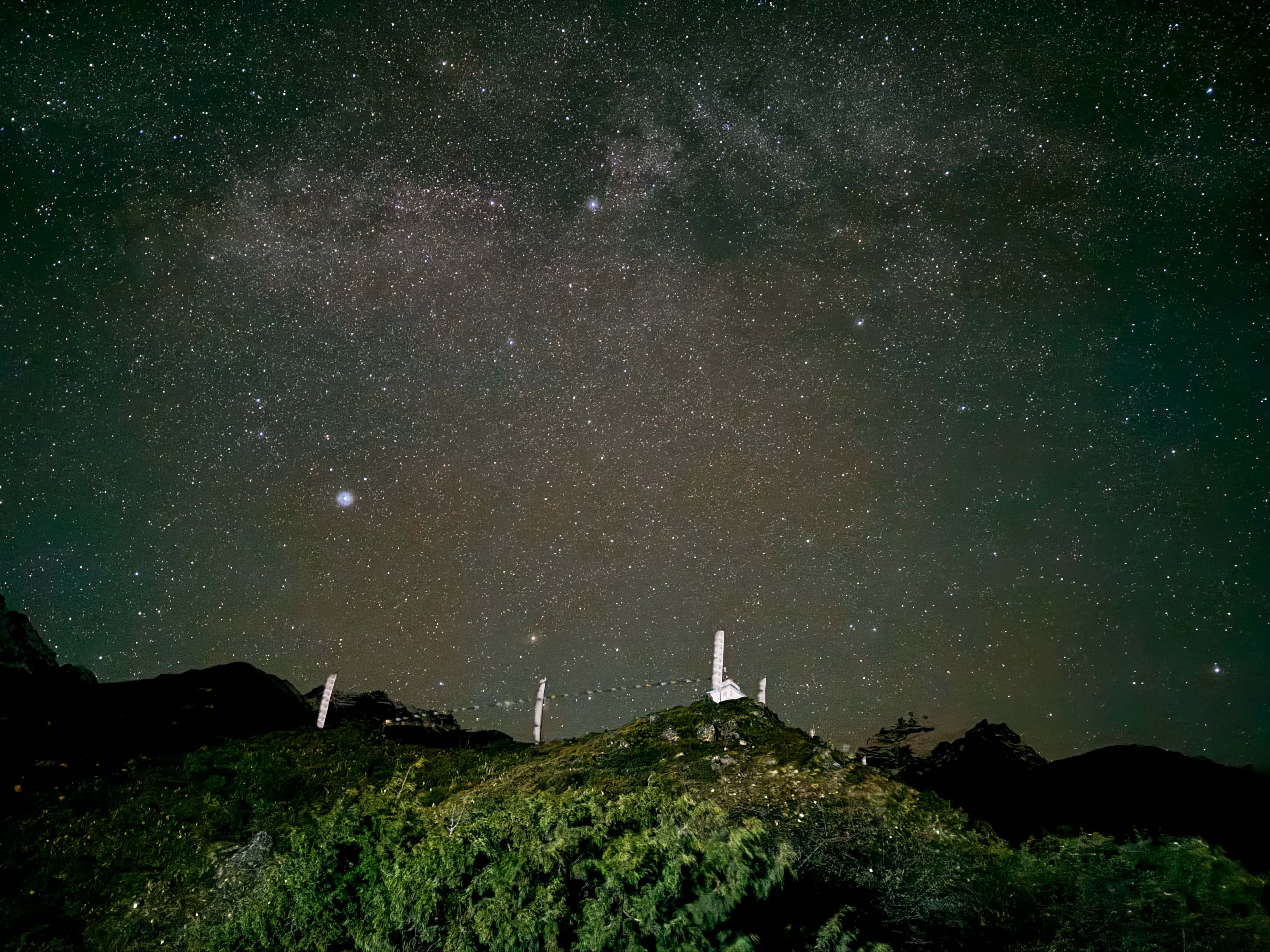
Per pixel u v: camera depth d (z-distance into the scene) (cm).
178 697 1958
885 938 573
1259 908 719
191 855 1023
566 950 469
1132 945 671
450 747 1909
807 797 973
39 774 1362
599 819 541
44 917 870
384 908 502
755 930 482
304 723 2016
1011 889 750
